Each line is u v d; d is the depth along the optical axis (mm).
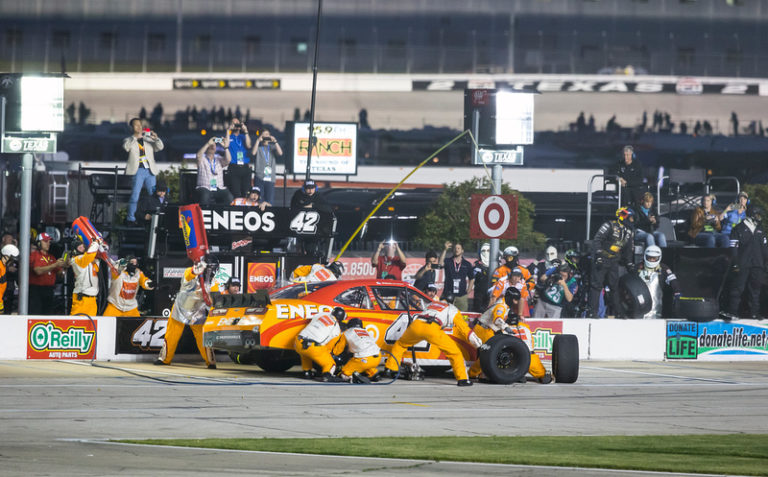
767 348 56188
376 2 171500
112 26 169375
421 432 27812
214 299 41531
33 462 21578
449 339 39438
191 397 33531
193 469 21141
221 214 50125
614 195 65188
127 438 25266
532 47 172000
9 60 166500
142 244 58188
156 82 164625
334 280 43188
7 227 64000
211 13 172625
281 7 171875
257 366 45406
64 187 68062
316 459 22859
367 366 39344
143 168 56531
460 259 55750
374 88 164625
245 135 61375
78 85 165000
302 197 53406
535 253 69500
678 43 173125
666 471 22469
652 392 39344
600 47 171000
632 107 163500
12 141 46062
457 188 81125
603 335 52938
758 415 33625
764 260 59531
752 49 173625
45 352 44906
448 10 173000
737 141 135125
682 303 54938
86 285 47344
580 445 26062
